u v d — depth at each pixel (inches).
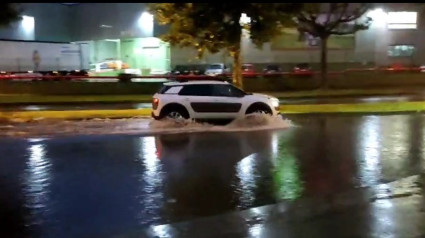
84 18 2475.4
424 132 613.0
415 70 1609.3
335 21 1386.6
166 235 244.4
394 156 452.4
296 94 1277.1
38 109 938.7
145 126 665.0
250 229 251.4
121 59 2317.9
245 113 685.3
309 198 310.2
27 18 2348.7
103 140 553.3
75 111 878.4
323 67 1396.4
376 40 1989.4
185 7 889.5
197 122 677.3
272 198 311.9
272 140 550.9
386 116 801.6
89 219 272.5
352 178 365.4
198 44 958.4
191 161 432.1
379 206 287.9
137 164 420.2
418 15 1998.0
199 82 689.6
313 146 509.0
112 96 1252.5
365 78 1534.2
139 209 290.4
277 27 935.0
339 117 791.1
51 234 249.0
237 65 948.6
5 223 266.8
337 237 236.1
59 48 1872.5
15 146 514.6
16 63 1728.6
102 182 357.1
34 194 324.8
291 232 245.1
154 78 1417.3
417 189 328.2
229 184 349.4
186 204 300.0
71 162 429.7
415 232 240.8
